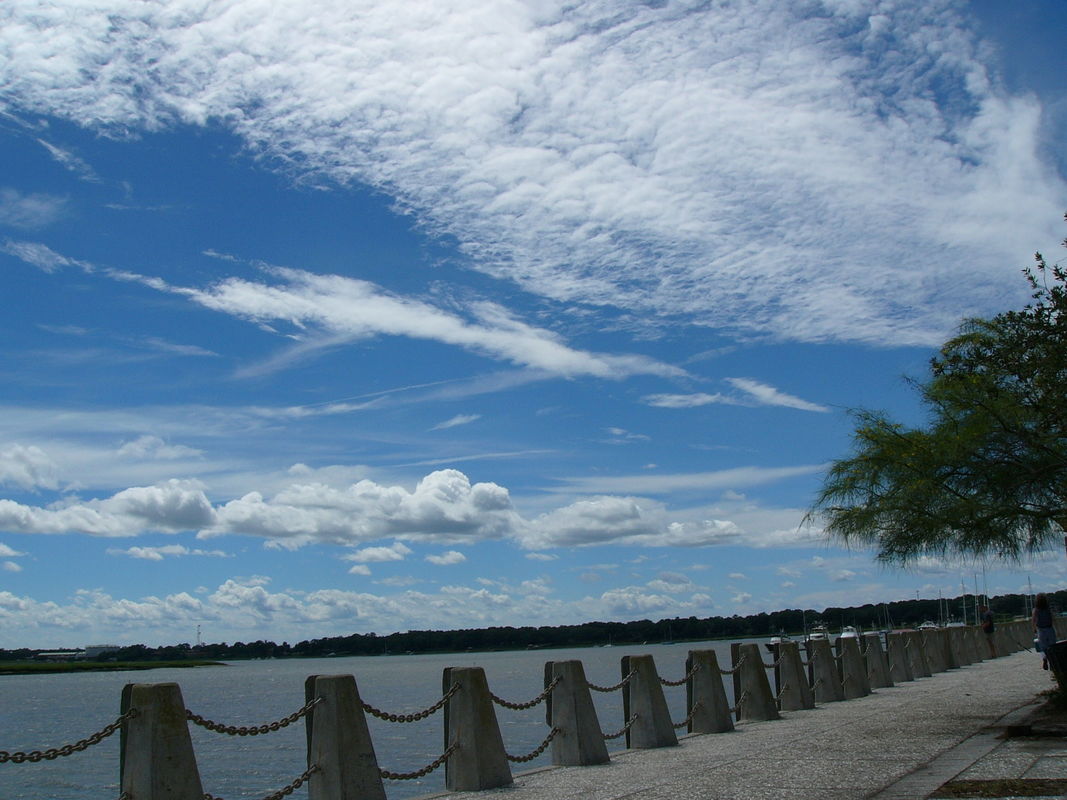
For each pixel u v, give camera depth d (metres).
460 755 11.52
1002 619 65.50
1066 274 14.20
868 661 25.16
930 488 15.16
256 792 24.69
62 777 31.33
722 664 83.69
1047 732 13.63
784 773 11.42
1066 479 14.93
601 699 51.59
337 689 10.26
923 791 9.78
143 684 8.67
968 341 15.25
